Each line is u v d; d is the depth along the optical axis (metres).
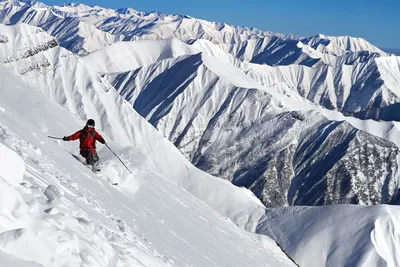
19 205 5.36
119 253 7.18
